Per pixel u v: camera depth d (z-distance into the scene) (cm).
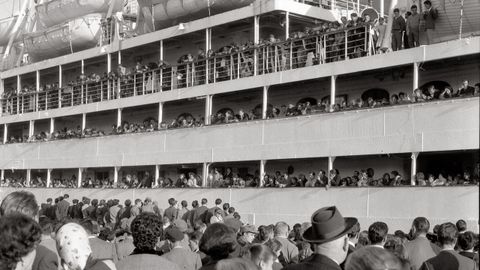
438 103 2703
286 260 1412
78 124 5000
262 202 3309
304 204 3120
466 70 2917
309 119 3188
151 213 879
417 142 2756
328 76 3166
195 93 3844
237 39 3988
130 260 838
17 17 5947
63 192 4641
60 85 4988
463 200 2570
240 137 3509
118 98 4384
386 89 3191
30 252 615
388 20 3095
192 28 3978
